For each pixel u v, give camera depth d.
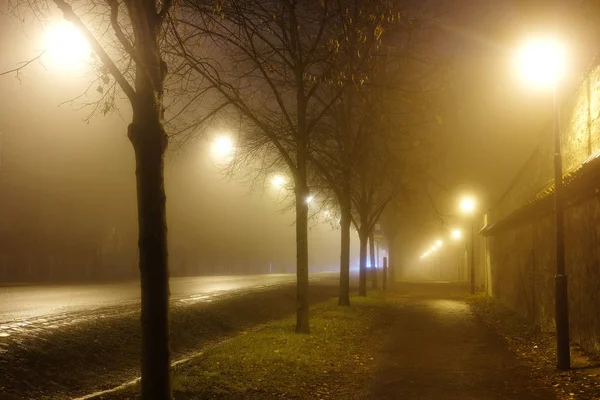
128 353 12.94
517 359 13.10
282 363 11.66
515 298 23.61
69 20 7.36
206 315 19.08
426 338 16.88
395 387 10.28
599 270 11.70
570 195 13.09
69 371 10.83
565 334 11.38
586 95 14.55
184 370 10.88
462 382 10.64
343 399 9.44
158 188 7.75
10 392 9.10
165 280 7.77
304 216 16.33
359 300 28.41
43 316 15.00
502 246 28.14
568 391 9.64
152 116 7.75
